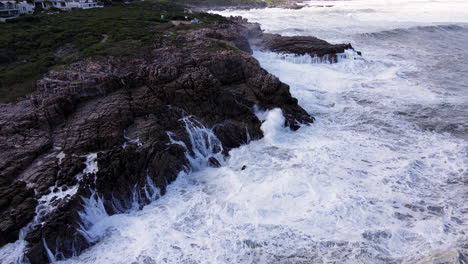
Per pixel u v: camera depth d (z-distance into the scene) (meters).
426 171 19.52
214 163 21.58
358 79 34.81
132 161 18.47
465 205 16.75
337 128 25.09
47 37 36.53
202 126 23.11
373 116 26.80
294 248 14.52
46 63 28.59
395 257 13.80
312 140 23.42
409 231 15.12
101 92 24.44
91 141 19.83
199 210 17.20
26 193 16.12
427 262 13.41
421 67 38.22
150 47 32.88
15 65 28.97
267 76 26.78
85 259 14.73
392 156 21.12
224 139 23.17
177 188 19.22
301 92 30.91
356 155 21.27
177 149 20.58
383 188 18.03
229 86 27.66
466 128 24.58
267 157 21.56
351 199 17.12
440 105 28.45
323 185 18.36
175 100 24.12
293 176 19.12
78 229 15.49
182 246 14.97
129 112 22.14
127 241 15.48
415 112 27.31
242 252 14.50
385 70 37.25
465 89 31.92
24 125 20.47
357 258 13.84
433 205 16.78
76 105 23.23
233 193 18.33
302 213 16.44
